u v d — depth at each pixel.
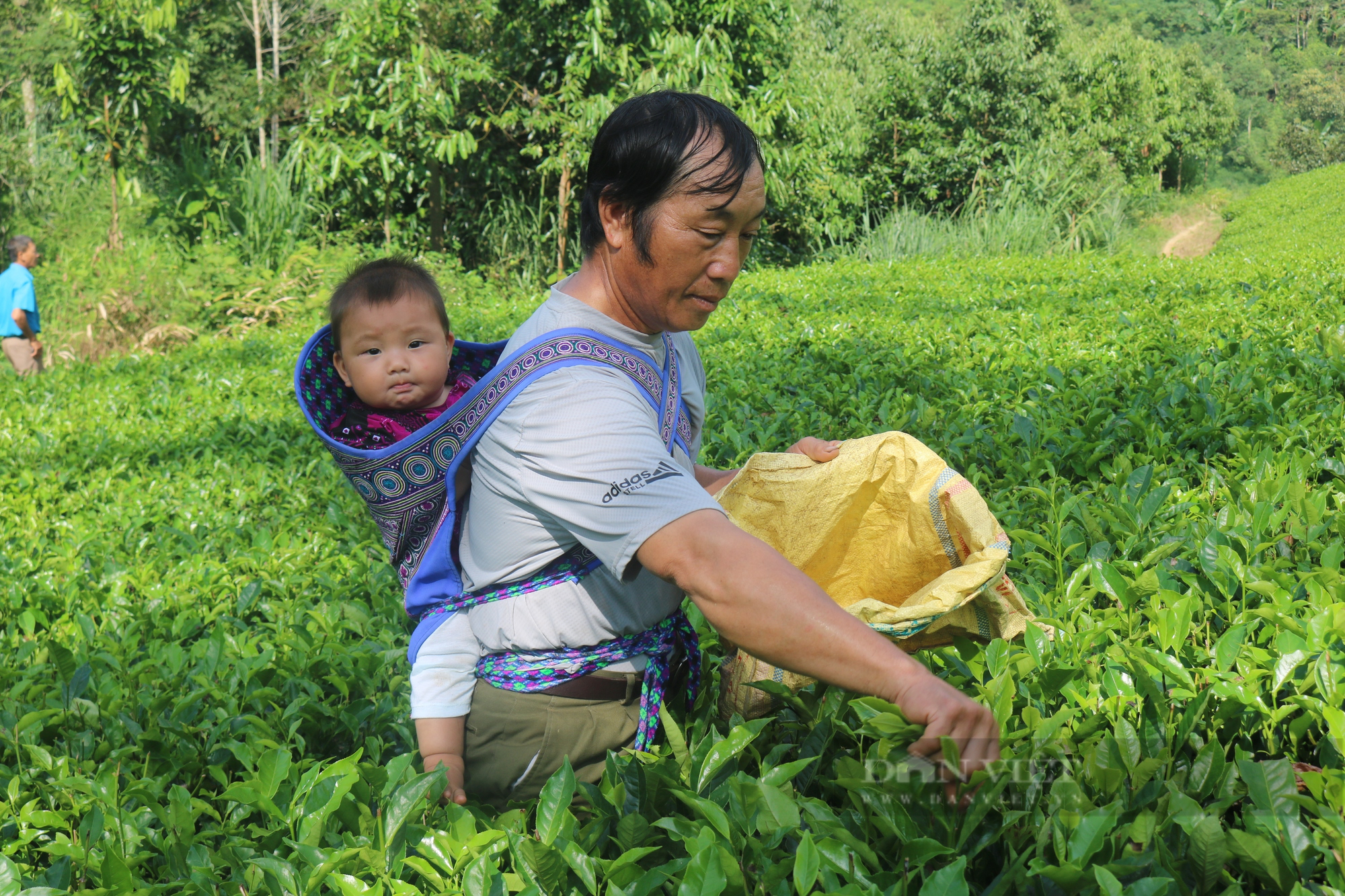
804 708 1.95
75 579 3.83
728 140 1.62
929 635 1.97
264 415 6.93
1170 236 34.81
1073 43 34.00
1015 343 6.40
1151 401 4.31
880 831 1.69
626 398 1.65
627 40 15.02
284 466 5.64
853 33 32.31
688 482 1.57
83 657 2.88
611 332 1.73
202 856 1.86
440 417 1.75
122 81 13.64
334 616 3.05
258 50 17.72
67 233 15.66
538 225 15.09
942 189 23.14
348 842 1.79
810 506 1.98
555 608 1.79
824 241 19.59
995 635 1.95
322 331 2.06
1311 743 1.89
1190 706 1.76
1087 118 30.73
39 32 17.02
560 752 1.88
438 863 1.69
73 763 2.31
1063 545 2.75
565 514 1.62
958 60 22.42
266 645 2.90
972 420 4.45
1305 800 1.54
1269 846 1.40
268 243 14.02
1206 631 2.26
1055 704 2.06
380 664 2.63
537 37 14.94
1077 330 6.85
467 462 1.85
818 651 1.42
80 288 12.59
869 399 5.12
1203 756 1.66
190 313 12.27
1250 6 90.38
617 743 1.89
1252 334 5.95
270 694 2.48
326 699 2.66
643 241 1.66
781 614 1.43
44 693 2.73
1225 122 44.12
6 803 2.14
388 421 2.05
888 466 1.93
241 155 16.75
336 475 5.11
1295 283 8.53
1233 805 1.71
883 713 1.44
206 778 2.35
